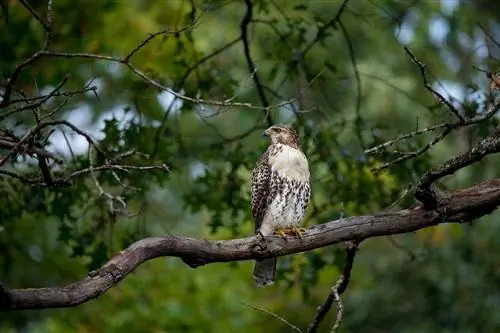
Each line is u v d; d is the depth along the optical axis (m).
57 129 11.28
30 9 8.96
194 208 14.03
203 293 17.14
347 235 9.08
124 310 16.44
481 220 17.00
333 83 16.34
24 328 17.05
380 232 9.12
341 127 13.98
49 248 17.34
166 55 16.16
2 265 14.93
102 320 16.47
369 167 13.48
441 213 9.09
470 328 16.77
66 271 17.06
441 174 8.73
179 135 13.80
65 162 10.52
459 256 17.11
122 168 9.05
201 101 9.68
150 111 13.62
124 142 12.77
